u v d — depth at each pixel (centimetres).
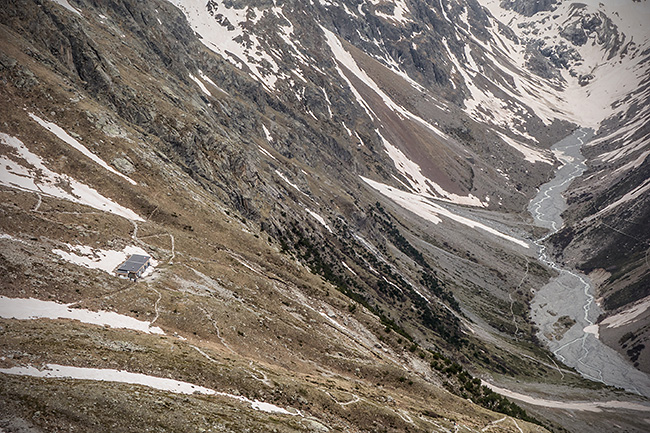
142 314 9062
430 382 13388
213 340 9312
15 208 10094
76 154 12812
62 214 10850
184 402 6625
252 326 10381
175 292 10144
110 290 9344
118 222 11794
